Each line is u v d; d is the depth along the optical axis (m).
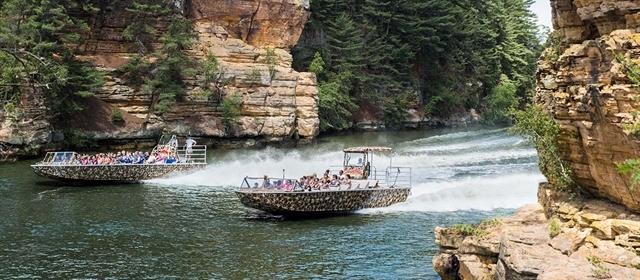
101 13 58.06
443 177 38.03
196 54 60.09
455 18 87.00
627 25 12.98
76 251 22.38
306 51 73.19
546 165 18.03
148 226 26.48
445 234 17.64
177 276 19.55
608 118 12.79
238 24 65.06
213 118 57.75
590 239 13.57
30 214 28.66
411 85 83.06
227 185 37.69
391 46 79.31
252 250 22.62
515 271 13.30
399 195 31.03
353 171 33.53
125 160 39.44
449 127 81.75
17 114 46.00
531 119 17.47
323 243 23.58
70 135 50.47
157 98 56.84
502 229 16.47
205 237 24.59
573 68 14.29
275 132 59.03
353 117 75.56
